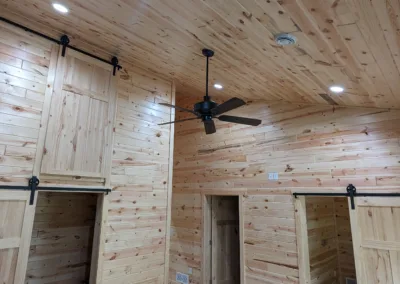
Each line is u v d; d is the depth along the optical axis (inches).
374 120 148.1
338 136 158.9
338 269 207.6
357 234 143.5
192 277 213.2
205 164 219.8
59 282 147.1
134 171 150.2
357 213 145.5
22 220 109.6
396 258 131.8
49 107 121.6
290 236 168.2
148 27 109.1
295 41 90.1
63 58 128.7
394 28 69.8
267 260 175.6
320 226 194.5
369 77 105.7
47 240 145.4
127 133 150.1
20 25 117.0
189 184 227.6
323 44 87.5
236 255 231.0
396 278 130.6
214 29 98.1
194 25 98.7
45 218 146.2
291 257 165.9
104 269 131.0
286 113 182.5
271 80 142.1
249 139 197.3
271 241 175.6
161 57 141.3
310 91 144.6
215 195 217.9
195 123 232.8
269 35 90.8
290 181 173.2
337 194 153.6
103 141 138.8
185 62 141.3
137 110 156.9
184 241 223.3
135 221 146.8
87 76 136.8
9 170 108.3
